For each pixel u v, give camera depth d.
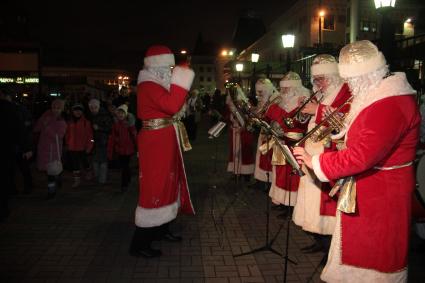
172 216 4.32
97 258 4.45
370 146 2.30
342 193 2.51
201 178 8.66
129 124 7.38
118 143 7.23
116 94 13.27
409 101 2.36
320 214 4.16
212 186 7.87
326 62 4.16
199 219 5.82
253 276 4.04
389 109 2.30
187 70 4.03
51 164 6.77
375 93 2.38
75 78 25.72
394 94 2.32
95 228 5.43
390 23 6.00
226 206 6.47
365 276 2.47
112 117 8.26
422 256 4.46
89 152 7.80
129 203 6.64
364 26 24.83
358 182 2.48
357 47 2.46
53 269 4.18
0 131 5.09
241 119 5.56
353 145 2.39
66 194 7.21
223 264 4.31
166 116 4.22
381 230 2.41
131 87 13.04
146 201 4.23
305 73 11.14
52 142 6.77
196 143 15.20
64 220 5.75
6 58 17.06
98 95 26.52
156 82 4.16
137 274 4.07
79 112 7.73
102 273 4.09
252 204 6.59
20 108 8.45
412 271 4.09
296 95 5.41
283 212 5.91
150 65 4.20
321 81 4.21
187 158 11.55
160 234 4.83
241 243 4.91
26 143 5.57
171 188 4.28
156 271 4.14
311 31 26.75
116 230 5.35
